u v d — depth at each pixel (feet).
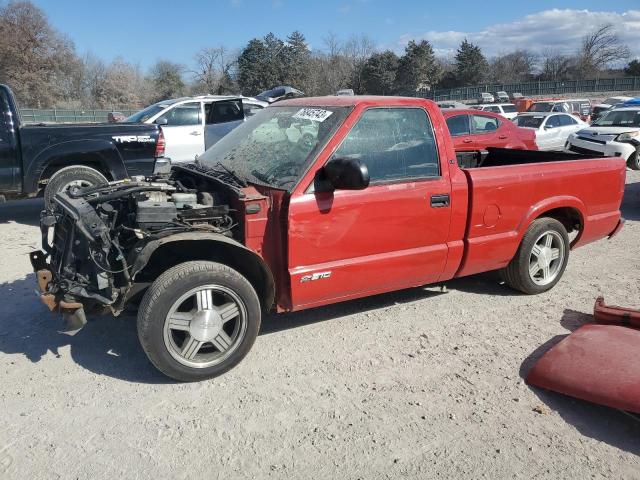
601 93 190.70
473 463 10.19
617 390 11.53
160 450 10.42
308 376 13.03
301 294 13.39
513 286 18.02
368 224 13.88
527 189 16.67
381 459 10.25
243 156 14.84
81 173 26.61
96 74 242.78
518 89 207.00
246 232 12.95
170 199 13.52
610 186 19.02
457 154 21.83
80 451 10.37
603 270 20.93
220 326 12.63
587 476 9.91
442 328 15.64
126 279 12.14
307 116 14.60
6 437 10.73
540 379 12.59
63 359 13.71
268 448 10.52
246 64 216.13
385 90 237.66
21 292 18.03
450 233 15.42
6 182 25.88
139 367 13.35
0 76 200.44
